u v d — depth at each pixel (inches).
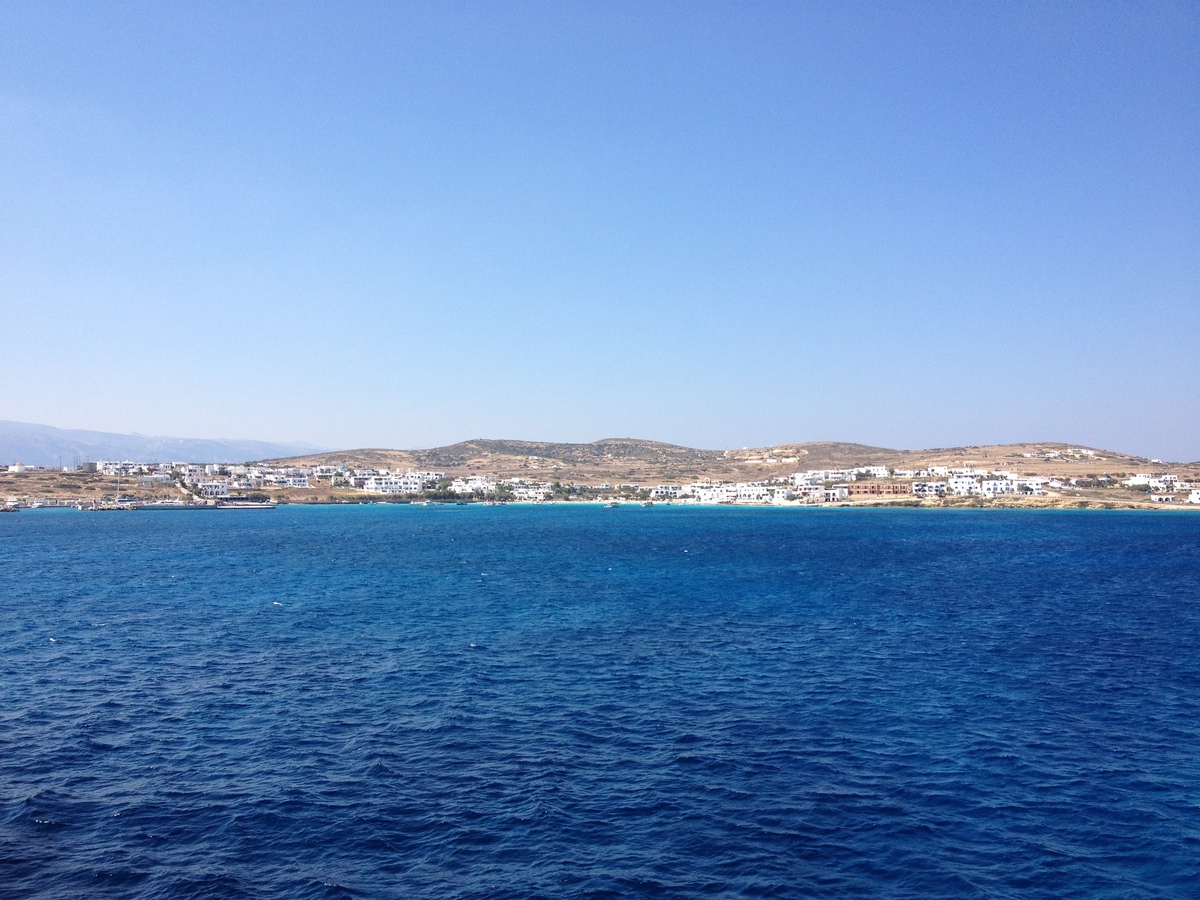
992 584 4315.9
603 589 4042.8
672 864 1146.7
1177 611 3366.1
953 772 1487.5
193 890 1061.1
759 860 1159.0
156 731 1708.9
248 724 1758.1
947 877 1116.5
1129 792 1397.6
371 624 2982.3
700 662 2351.1
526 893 1064.2
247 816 1289.4
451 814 1302.9
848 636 2760.8
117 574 4665.4
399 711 1855.3
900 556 6048.2
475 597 3725.4
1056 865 1150.3
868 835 1237.7
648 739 1669.5
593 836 1229.7
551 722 1777.8
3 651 2482.8
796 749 1608.0
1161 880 1112.2
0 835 1210.6
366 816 1291.8
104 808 1316.4
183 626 2925.7
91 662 2335.1
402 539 7869.1
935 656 2443.4
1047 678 2176.4
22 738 1657.2
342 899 1043.3
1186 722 1785.2
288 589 4008.4
